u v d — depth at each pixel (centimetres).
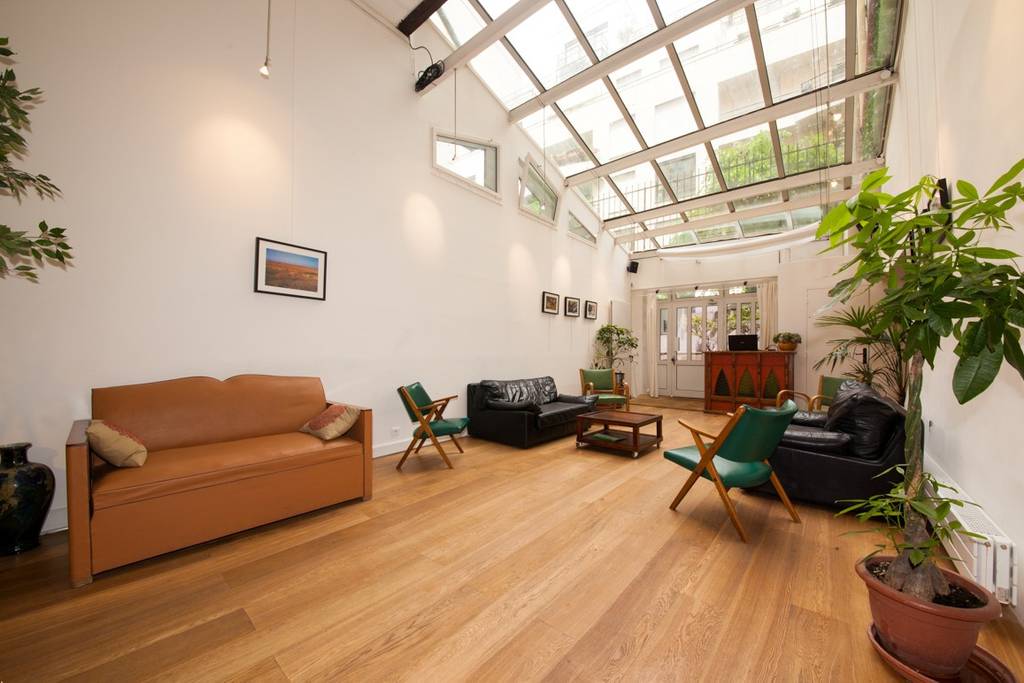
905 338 141
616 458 407
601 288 812
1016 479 157
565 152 675
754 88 489
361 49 395
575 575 197
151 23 275
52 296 242
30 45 235
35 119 236
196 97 295
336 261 374
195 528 218
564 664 141
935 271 117
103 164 257
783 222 747
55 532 240
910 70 344
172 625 161
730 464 270
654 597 179
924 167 305
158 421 254
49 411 241
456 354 494
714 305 841
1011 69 159
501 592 184
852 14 385
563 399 579
